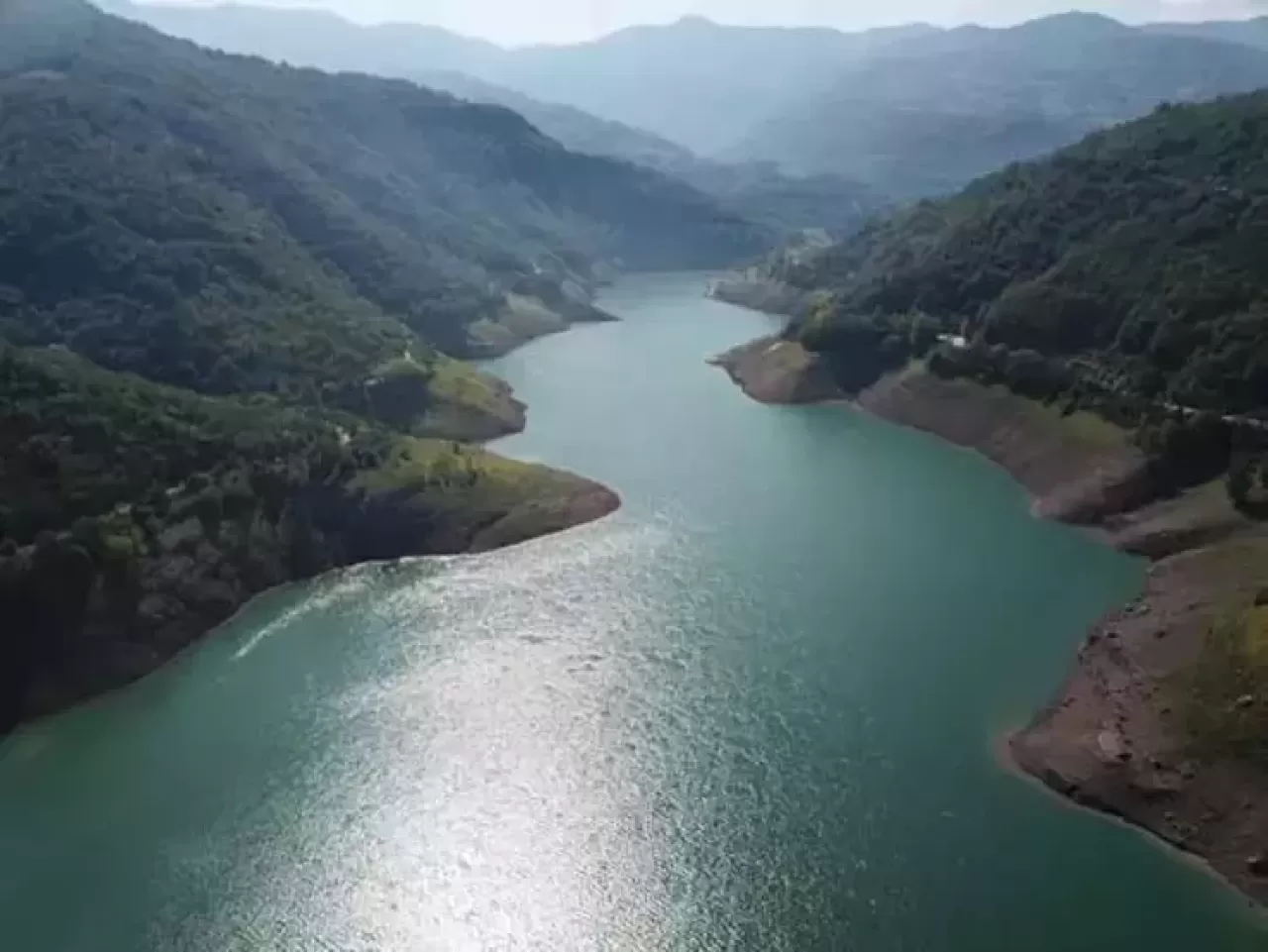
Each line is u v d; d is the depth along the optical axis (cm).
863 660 11144
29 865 8525
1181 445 14775
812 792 9106
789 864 8319
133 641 11462
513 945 7656
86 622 11250
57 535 11356
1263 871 8094
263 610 12762
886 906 7894
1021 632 11650
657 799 9069
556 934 7738
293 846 8650
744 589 12812
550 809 8988
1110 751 9269
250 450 14025
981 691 10525
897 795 9081
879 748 9694
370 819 8938
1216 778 8800
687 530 14712
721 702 10419
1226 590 11575
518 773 9462
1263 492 13612
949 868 8294
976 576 13125
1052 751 9469
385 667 11306
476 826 8812
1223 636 10119
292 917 7938
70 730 10419
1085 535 14425
